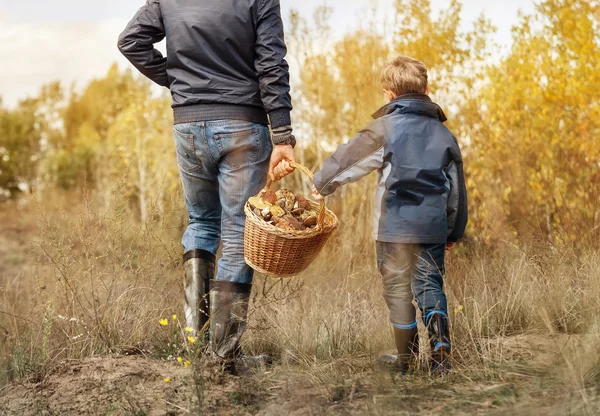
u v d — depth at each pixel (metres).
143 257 3.84
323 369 2.95
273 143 3.06
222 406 2.58
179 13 3.06
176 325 3.47
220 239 3.36
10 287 4.07
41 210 3.86
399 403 2.41
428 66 6.02
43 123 26.94
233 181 3.06
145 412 2.54
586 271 3.69
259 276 4.37
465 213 3.17
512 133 5.77
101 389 2.77
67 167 19.33
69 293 3.71
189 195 3.26
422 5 6.11
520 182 5.07
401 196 3.06
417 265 3.06
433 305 3.02
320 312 3.53
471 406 2.35
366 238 4.86
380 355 3.01
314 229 2.85
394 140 3.05
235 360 3.00
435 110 3.17
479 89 6.01
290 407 2.50
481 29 6.04
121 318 3.52
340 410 2.43
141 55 3.25
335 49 6.91
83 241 3.79
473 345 3.04
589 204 4.52
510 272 3.90
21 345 3.24
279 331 3.37
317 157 7.23
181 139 3.12
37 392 2.79
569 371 2.46
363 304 3.67
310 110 7.12
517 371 2.73
